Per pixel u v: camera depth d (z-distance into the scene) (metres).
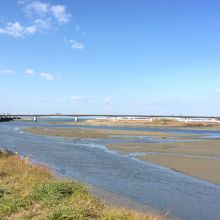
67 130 91.38
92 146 48.16
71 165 29.97
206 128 140.25
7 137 64.94
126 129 107.31
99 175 25.34
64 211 11.98
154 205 17.36
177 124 162.75
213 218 15.59
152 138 66.44
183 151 41.78
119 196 18.78
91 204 13.73
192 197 19.17
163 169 28.47
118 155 37.84
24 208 13.09
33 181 16.53
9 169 20.11
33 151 40.72
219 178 24.58
